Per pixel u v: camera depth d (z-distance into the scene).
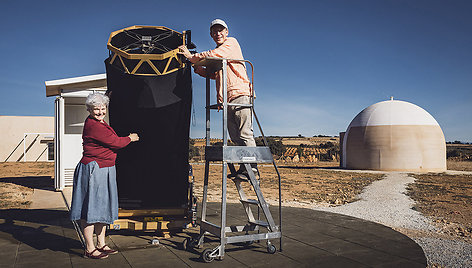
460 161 47.00
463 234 5.62
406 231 5.92
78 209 3.63
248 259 3.73
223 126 3.85
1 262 3.50
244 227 4.32
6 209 6.96
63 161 10.46
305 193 11.88
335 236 4.85
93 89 10.77
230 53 4.12
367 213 7.71
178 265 3.49
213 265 3.51
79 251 3.93
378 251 4.09
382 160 27.50
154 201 4.61
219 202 8.39
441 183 16.66
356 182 16.58
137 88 4.40
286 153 59.22
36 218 5.94
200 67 4.56
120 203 4.58
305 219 6.14
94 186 3.60
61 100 10.43
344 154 30.62
